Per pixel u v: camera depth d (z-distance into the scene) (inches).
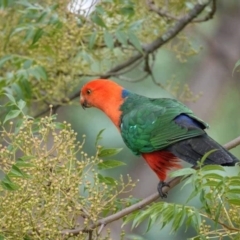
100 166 378.3
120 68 590.2
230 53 781.3
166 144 406.9
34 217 347.6
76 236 361.4
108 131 725.3
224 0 792.3
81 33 527.8
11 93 478.6
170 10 589.6
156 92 743.1
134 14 546.3
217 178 331.3
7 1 527.5
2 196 358.6
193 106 761.0
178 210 352.5
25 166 343.0
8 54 550.3
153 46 583.5
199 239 355.6
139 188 731.4
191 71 774.5
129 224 701.9
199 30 779.4
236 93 767.1
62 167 351.6
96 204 356.8
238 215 347.9
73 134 371.9
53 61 556.4
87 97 478.6
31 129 368.5
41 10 535.8
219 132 746.8
